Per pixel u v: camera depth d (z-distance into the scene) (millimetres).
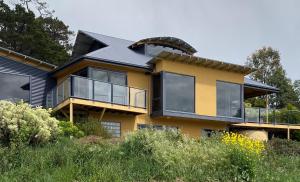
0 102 16859
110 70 25844
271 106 54031
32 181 12070
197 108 27312
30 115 16594
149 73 27125
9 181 11820
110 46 28500
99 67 25484
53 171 12797
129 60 26547
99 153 14477
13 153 13742
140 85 26797
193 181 14188
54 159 13703
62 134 18547
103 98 23906
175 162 14938
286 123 32156
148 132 16250
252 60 56188
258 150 18516
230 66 28500
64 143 16438
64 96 23516
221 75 28750
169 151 15398
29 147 15602
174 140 17016
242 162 15156
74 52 32344
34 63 26391
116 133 25578
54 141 17062
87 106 23578
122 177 13062
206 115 27578
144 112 25625
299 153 21547
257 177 15242
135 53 28750
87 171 13047
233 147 16109
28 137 16328
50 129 16953
